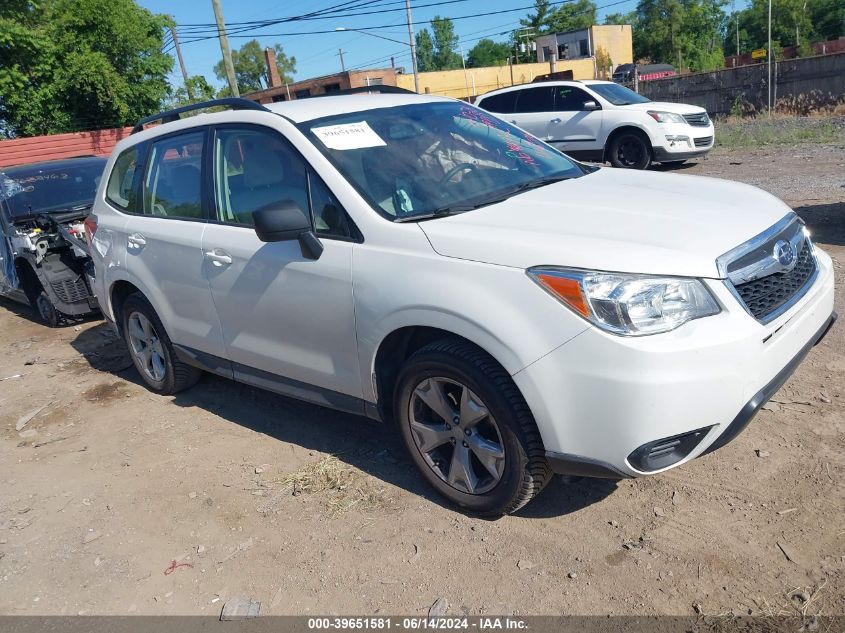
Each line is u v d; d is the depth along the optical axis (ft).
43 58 65.92
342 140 12.08
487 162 12.71
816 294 10.36
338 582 9.80
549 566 9.57
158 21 73.10
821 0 211.82
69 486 13.30
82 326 24.26
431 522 10.80
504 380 9.56
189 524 11.56
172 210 14.84
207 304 13.85
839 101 64.03
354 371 11.45
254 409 15.67
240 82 297.94
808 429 11.85
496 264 9.50
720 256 9.03
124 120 70.79
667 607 8.63
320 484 12.17
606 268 8.82
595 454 9.02
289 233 10.82
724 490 10.61
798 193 29.96
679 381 8.47
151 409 16.33
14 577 10.81
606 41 180.04
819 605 8.34
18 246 23.13
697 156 42.37
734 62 198.39
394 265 10.43
